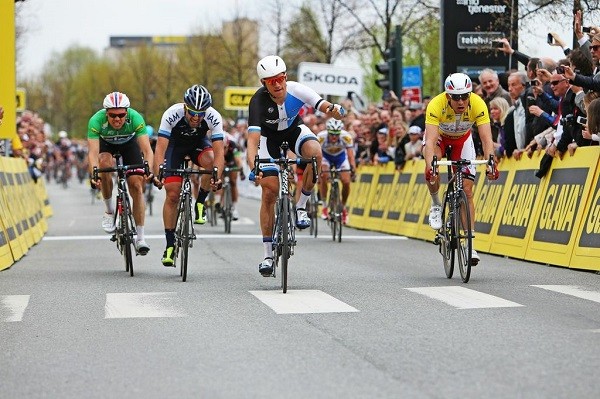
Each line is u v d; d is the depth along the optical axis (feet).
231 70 245.45
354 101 168.25
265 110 59.00
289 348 39.83
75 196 239.50
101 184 70.54
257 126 58.75
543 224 74.13
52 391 33.35
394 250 88.33
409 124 114.42
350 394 31.73
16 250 82.94
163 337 43.11
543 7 108.37
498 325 44.01
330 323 45.75
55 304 54.29
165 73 317.63
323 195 109.29
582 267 67.36
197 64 273.95
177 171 65.87
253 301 53.62
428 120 62.54
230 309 50.85
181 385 33.71
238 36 243.60
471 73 114.01
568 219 70.44
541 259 73.05
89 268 74.54
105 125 69.56
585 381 32.65
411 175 109.50
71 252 89.97
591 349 38.04
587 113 64.08
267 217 59.62
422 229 102.47
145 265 76.43
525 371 34.37
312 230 110.11
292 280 63.82
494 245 82.07
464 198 60.49
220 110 273.33
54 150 346.13
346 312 48.98
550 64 80.48
